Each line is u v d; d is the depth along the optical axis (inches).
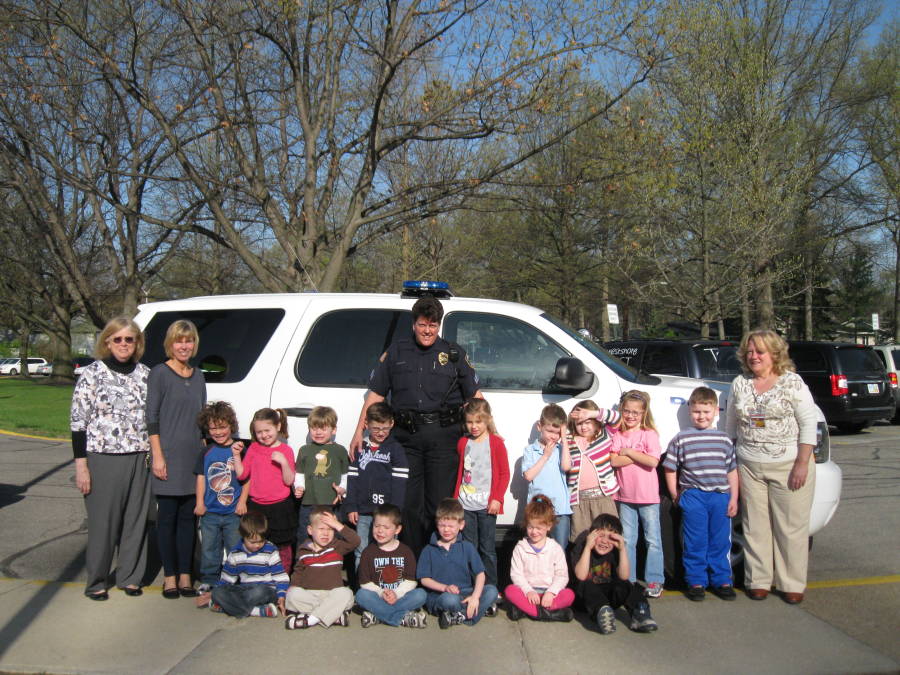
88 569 189.9
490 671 152.3
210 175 592.4
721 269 719.1
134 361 195.5
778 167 721.6
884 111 1072.8
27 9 534.6
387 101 586.6
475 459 185.6
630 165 618.5
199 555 210.7
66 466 422.3
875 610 184.9
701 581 191.5
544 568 179.3
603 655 159.3
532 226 1071.0
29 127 644.1
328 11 535.8
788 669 152.3
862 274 1643.7
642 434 192.1
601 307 1238.3
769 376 193.3
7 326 1798.7
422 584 178.9
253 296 222.1
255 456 191.5
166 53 607.5
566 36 510.3
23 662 155.4
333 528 177.5
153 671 151.9
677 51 545.3
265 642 166.6
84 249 1080.8
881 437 550.6
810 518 196.5
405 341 190.1
